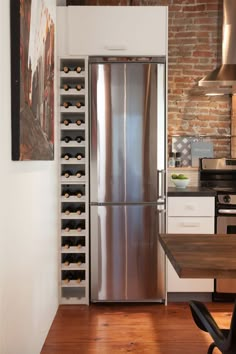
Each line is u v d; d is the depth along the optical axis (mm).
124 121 3287
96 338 2750
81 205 3551
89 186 3318
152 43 3264
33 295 2236
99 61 3266
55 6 3152
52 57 2801
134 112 3285
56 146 3209
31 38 1979
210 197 3400
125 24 3258
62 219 3447
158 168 3303
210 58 4090
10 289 1715
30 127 1953
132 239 3342
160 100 3281
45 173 2639
